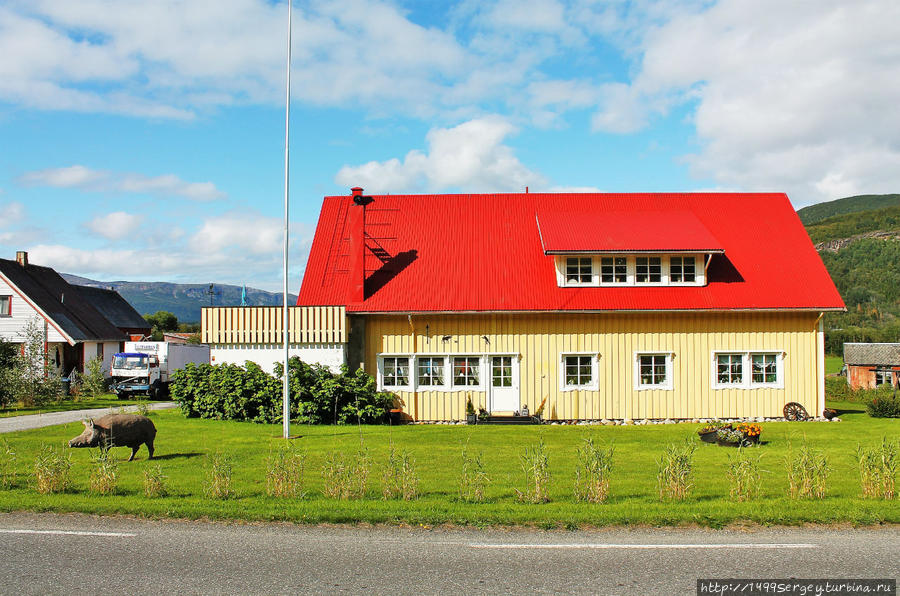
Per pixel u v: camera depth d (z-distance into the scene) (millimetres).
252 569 7348
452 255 26781
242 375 23516
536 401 24656
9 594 6582
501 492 11305
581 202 29500
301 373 23312
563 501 10586
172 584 6875
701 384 24766
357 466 12133
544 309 24328
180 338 60500
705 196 29734
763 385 24859
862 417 25875
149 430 14969
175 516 9625
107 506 9938
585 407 24641
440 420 24625
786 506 10047
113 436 14297
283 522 9359
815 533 8859
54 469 11500
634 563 7586
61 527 9055
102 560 7637
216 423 22453
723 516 9406
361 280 25062
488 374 24672
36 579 7008
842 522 9352
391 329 24906
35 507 10000
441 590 6738
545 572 7270
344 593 6660
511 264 26312
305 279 26500
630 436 19547
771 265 26234
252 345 24203
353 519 9391
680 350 24797
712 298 24719
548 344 24766
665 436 19562
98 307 54500
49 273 49031
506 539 8523
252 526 9141
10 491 11273
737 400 24766
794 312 24875
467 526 9148
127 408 29016
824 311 24844
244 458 15062
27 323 40312
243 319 24234
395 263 26562
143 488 11547
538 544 8305
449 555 7863
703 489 11617
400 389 24688
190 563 7547
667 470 11258
